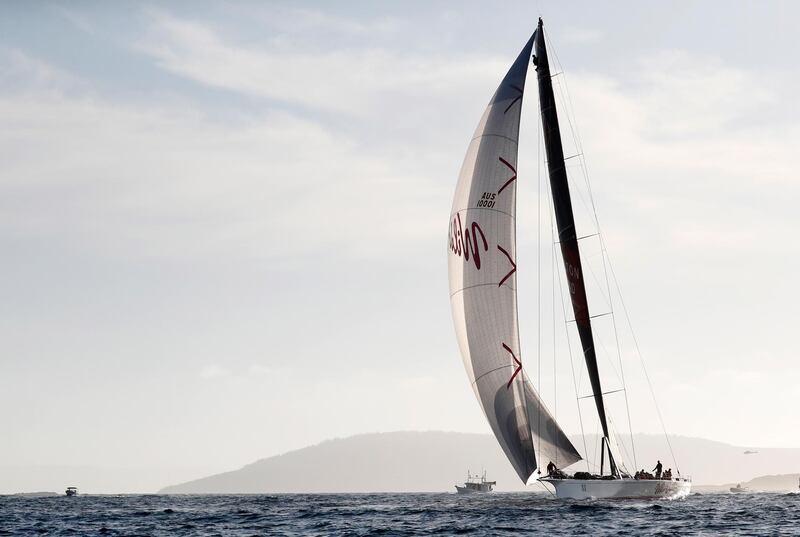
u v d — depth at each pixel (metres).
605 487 84.31
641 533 65.94
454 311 87.75
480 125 86.81
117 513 115.25
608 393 87.25
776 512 88.38
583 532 66.94
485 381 86.00
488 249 85.75
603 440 86.88
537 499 123.44
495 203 85.88
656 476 89.38
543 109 88.31
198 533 78.06
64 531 82.56
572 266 87.50
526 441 84.88
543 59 88.19
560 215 88.00
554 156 87.81
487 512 92.44
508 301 85.62
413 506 122.12
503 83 86.88
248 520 94.38
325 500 186.50
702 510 86.56
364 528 78.06
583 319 87.12
